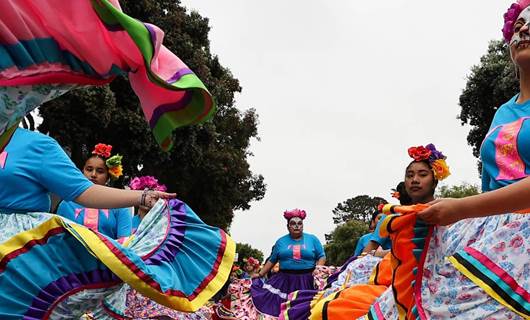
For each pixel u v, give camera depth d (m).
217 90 18.39
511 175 2.26
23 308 2.25
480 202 1.95
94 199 2.69
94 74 1.90
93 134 13.15
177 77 1.92
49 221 2.35
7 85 1.71
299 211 9.59
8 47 1.67
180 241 2.77
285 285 9.34
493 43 14.69
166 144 2.12
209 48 18.09
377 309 2.58
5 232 2.54
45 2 1.71
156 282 2.46
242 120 23.06
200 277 2.72
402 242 2.28
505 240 2.10
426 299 2.20
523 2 2.36
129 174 14.67
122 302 2.86
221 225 21.56
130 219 4.55
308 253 9.44
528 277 2.01
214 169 19.03
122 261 2.36
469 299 2.11
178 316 4.39
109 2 1.71
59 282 2.32
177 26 16.25
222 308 9.88
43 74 1.77
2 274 2.22
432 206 2.10
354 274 4.43
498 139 2.34
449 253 2.32
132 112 13.36
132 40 1.82
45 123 12.12
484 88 14.42
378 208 6.99
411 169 4.42
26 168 2.60
